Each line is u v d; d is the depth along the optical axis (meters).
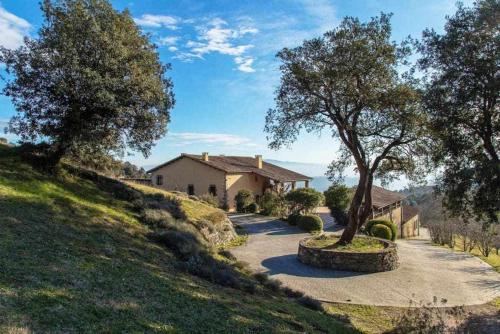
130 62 13.07
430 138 17.34
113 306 6.01
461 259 23.05
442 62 12.58
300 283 15.36
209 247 14.62
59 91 12.02
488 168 11.00
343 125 18.97
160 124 14.53
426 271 18.42
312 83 18.27
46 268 6.68
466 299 14.17
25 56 12.20
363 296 13.95
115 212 12.95
